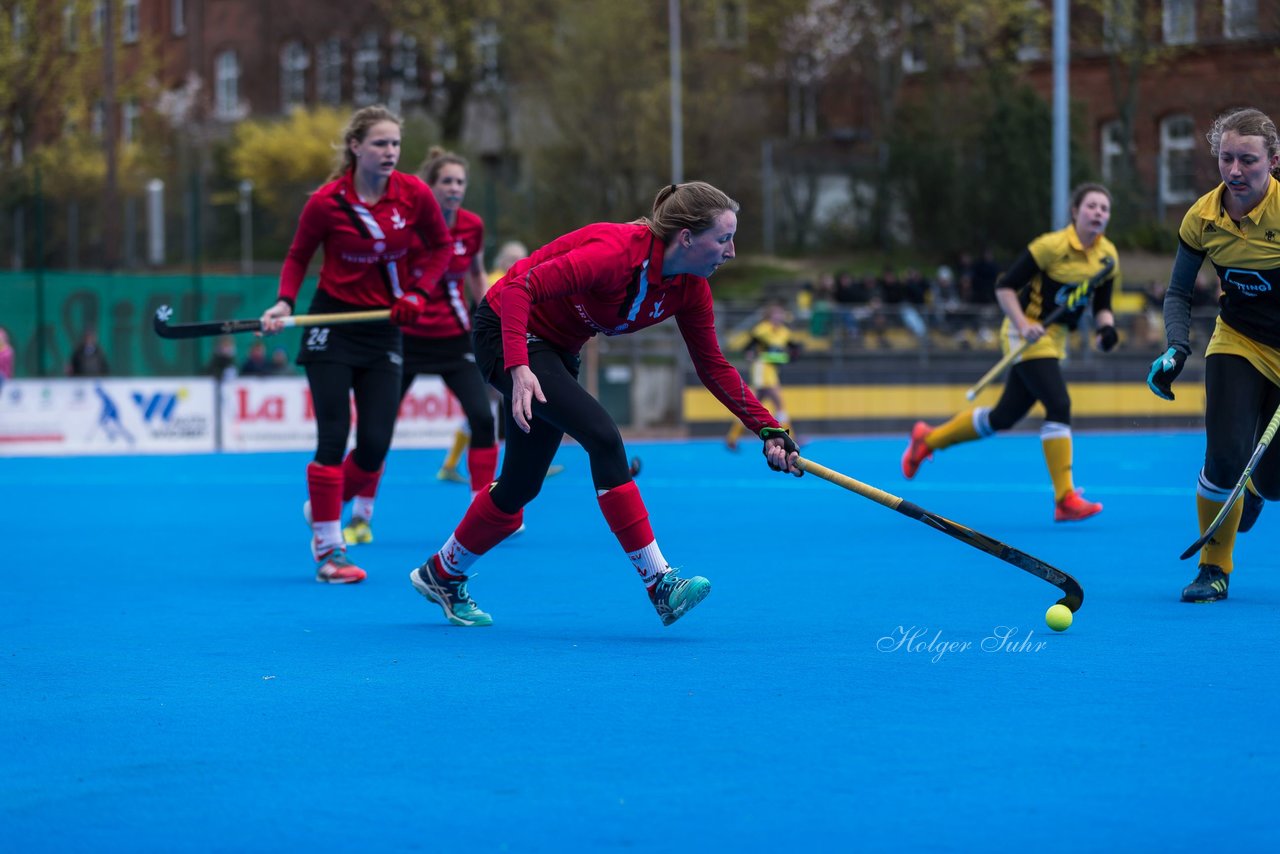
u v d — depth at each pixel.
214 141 152.38
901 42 138.75
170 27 171.00
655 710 14.95
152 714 15.16
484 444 32.97
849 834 10.88
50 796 12.17
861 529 33.78
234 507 42.41
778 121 144.25
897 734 13.79
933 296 103.06
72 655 18.73
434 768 12.86
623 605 22.53
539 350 19.06
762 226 135.38
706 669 17.08
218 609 22.78
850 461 59.78
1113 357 89.00
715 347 19.06
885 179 131.88
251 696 16.00
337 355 26.19
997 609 21.45
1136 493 43.12
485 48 147.12
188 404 73.00
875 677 16.47
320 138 145.75
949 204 127.00
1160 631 19.38
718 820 11.26
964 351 89.12
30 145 134.38
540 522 36.16
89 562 29.41
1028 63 130.38
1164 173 109.38
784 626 20.14
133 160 139.38
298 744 13.79
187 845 10.91
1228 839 10.67
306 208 25.95
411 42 152.38
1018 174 120.75
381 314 25.91
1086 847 10.54
